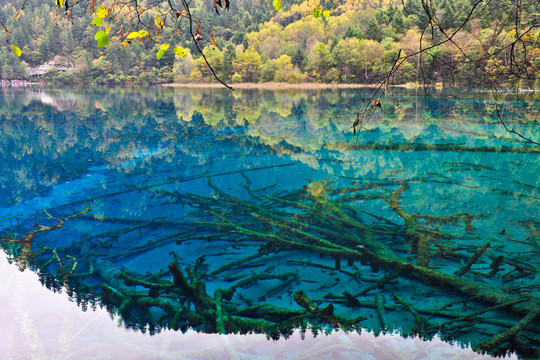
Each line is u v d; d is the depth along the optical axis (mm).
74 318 2803
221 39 103875
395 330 2631
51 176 7523
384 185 6387
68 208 5691
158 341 2525
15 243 4426
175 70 89250
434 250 3912
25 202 6004
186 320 2787
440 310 2881
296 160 8562
